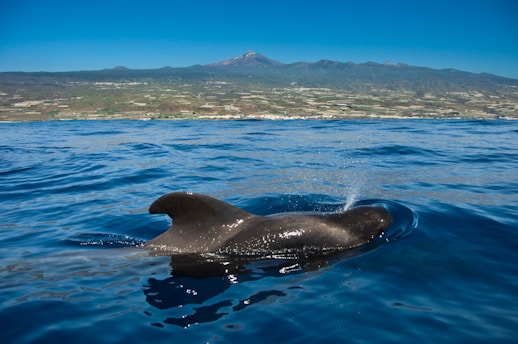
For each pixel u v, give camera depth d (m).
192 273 5.56
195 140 23.72
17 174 14.29
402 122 38.69
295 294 4.88
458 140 21.69
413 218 7.67
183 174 13.45
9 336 4.11
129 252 6.39
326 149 18.88
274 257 6.06
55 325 4.29
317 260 5.93
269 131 29.42
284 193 10.34
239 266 5.77
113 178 13.12
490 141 21.19
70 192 11.46
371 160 15.55
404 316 4.32
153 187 11.71
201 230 6.41
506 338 3.90
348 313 4.41
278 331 4.09
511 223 7.42
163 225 8.23
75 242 7.32
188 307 4.63
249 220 6.51
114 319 4.39
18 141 24.70
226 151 18.83
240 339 3.96
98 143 23.12
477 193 9.91
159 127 35.28
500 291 4.85
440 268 5.52
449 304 4.56
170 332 4.12
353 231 6.59
